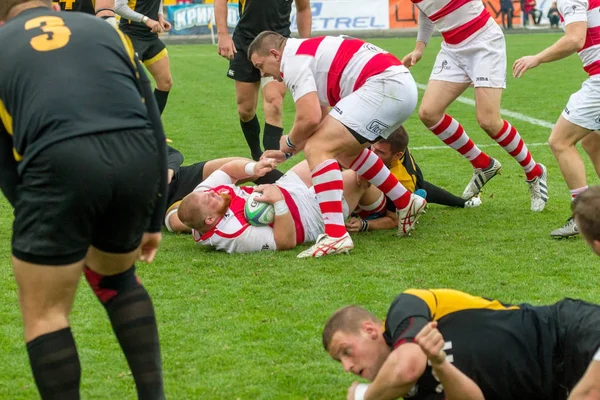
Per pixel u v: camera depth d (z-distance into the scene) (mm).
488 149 29500
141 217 9422
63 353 9180
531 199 20797
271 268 16266
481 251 17188
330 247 17000
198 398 10867
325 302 14266
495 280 15250
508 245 17609
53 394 9164
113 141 8992
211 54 75188
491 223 19516
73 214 8875
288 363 11867
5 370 11766
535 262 16328
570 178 18453
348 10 93688
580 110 18125
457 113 38781
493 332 9703
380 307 13953
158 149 9617
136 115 9281
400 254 17094
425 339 8750
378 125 17125
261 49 17406
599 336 9531
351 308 9695
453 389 9164
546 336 9805
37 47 9156
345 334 9469
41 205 8820
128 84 9383
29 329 9234
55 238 8898
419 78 53250
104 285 10031
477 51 20422
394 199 18141
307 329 13086
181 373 11594
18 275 9109
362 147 17406
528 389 9781
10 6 9734
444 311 9828
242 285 15266
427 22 22578
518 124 34625
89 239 9203
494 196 22359
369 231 19109
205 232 17359
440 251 17281
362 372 9516
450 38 20703
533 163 20344
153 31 28438
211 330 13117
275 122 26234
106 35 9547
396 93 17016
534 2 96688
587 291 14562
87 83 9078
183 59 70250
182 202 17219
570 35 17875
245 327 13195
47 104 8859
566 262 16281
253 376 11461
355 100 17016
